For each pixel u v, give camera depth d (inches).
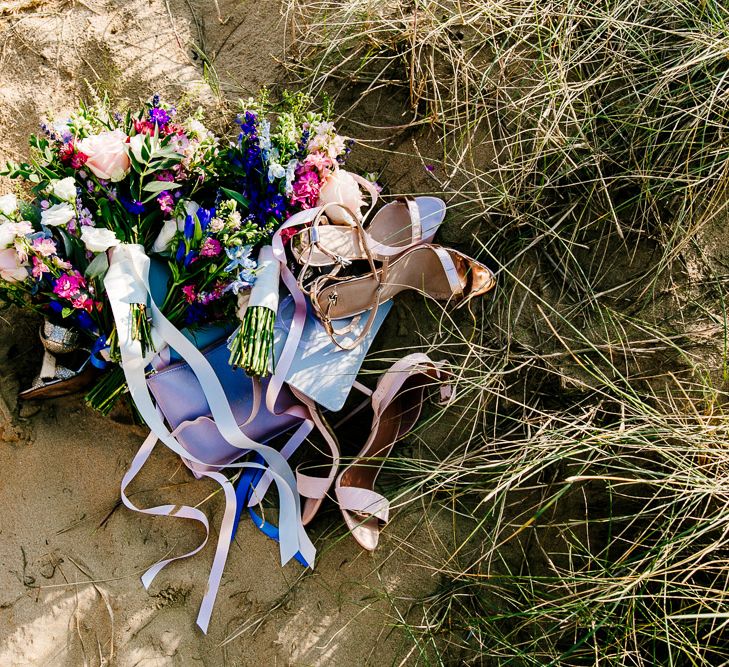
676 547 63.0
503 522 68.2
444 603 67.3
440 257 64.9
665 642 64.5
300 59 73.0
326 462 70.2
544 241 69.5
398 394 68.9
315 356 64.9
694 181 65.8
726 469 62.2
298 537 66.0
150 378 61.9
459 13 69.0
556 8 69.1
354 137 72.4
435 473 64.1
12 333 69.8
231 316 63.9
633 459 66.0
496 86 69.2
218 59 74.2
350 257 65.1
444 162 70.8
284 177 61.9
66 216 54.7
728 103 65.1
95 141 56.2
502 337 69.2
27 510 66.6
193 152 59.9
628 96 66.7
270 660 65.1
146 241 61.6
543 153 67.9
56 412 68.8
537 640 62.9
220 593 66.2
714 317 66.4
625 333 67.4
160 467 68.8
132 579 65.8
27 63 73.7
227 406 61.8
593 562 66.8
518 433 68.1
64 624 64.4
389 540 68.2
